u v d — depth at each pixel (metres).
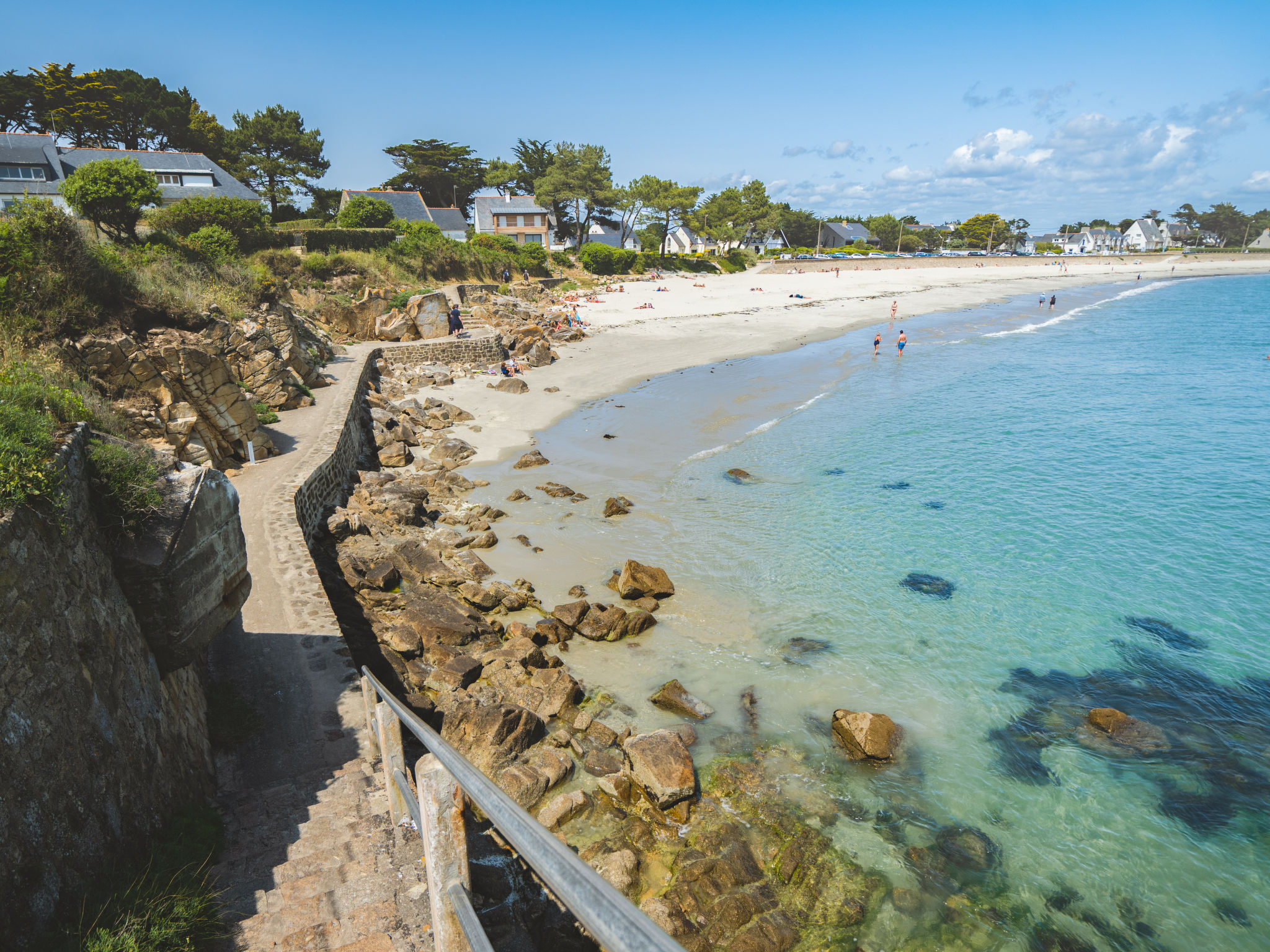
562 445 33.94
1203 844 11.82
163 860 6.69
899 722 14.62
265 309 33.06
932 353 57.16
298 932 5.94
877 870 11.16
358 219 67.81
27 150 58.47
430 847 3.17
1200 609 18.84
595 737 13.91
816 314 77.44
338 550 19.92
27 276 18.56
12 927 4.76
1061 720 14.79
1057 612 18.72
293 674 12.28
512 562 21.59
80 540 7.24
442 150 100.69
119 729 7.02
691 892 10.40
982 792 12.84
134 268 23.66
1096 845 11.80
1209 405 39.66
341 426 28.50
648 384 46.59
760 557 22.00
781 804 12.37
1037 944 10.12
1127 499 26.20
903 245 181.25
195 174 64.38
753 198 140.50
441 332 52.22
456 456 31.56
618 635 17.56
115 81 78.62
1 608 5.39
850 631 17.94
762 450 32.62
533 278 82.56
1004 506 25.84
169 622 8.57
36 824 5.28
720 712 14.85
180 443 20.58
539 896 8.84
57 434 7.64
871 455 31.72
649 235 137.25
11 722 5.25
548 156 113.94
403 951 5.69
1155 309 88.00
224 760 10.02
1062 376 48.31
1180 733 14.36
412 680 15.11
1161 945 10.16
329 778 9.38
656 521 24.80
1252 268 167.00
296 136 86.31
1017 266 150.50
